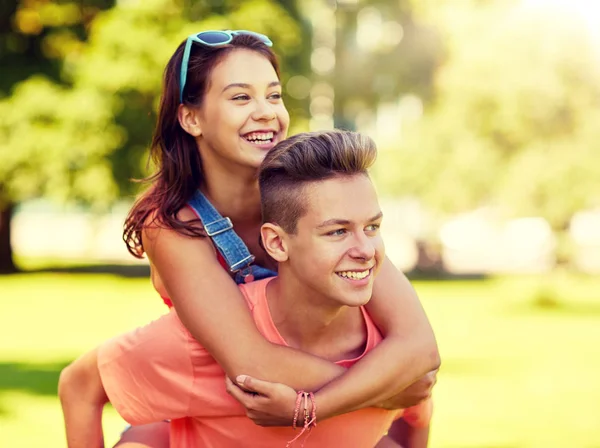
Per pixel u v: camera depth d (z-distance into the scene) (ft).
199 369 7.48
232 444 7.58
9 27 73.77
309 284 6.97
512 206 57.16
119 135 71.46
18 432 24.26
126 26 69.87
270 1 76.33
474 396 31.40
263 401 7.06
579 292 71.51
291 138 7.18
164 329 7.60
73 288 70.90
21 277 80.12
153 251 7.87
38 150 70.18
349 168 6.90
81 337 43.62
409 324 7.61
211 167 8.41
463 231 112.47
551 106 54.24
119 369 7.72
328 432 7.47
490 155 57.93
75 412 8.21
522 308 61.21
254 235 8.60
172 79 8.47
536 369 37.09
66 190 71.77
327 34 96.48
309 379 7.22
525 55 54.85
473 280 82.69
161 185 8.26
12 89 71.77
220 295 7.44
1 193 74.28
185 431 7.81
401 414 8.38
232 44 8.41
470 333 48.42
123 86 69.77
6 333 45.24
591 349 43.06
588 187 55.52
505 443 24.36
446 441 24.49
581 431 26.12
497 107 56.29
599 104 54.70
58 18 74.02
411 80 90.02
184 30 69.51
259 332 7.34
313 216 6.84
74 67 73.82
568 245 61.67
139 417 7.74
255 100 8.29
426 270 90.58
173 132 8.52
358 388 7.18
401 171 69.21
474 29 58.34
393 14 92.02
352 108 96.27
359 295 6.86
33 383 31.65
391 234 114.83
